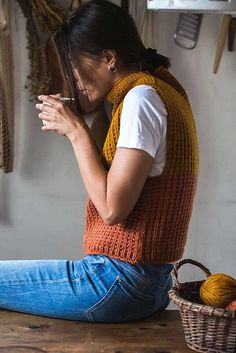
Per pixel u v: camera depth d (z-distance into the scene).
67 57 2.01
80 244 3.37
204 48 3.26
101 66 1.99
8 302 2.16
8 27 3.06
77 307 2.06
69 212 3.35
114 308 2.05
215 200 3.39
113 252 2.00
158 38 3.23
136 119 1.89
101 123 2.78
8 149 3.13
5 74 3.08
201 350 1.90
